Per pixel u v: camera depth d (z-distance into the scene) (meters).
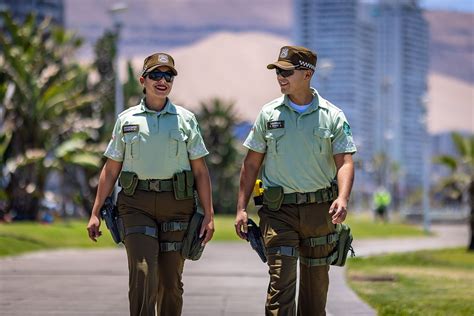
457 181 81.50
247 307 31.05
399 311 29.72
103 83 143.62
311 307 20.89
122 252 59.81
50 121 101.75
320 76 142.62
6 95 97.81
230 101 197.00
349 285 39.00
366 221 131.75
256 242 20.38
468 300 32.94
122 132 20.42
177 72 20.45
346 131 20.20
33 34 105.88
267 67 20.30
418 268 49.97
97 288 36.06
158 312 21.02
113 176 20.75
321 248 20.41
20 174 100.44
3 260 50.28
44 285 37.06
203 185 20.66
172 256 20.53
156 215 20.38
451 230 133.62
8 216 98.75
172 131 20.30
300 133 20.02
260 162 20.61
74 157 99.38
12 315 28.42
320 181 20.14
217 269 46.47
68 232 70.38
